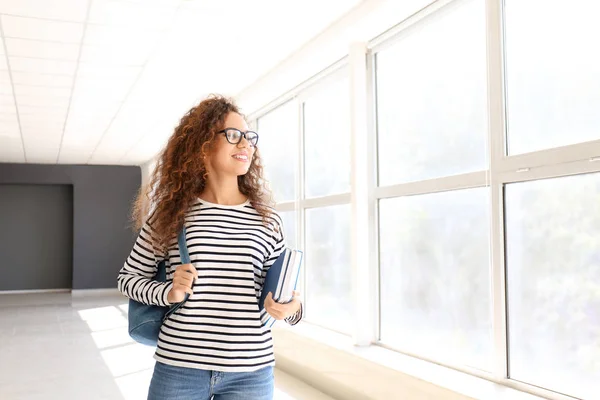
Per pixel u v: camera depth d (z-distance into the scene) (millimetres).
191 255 1602
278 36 5363
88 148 11414
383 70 4984
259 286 1682
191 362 1544
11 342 7453
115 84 6746
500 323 3520
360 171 5039
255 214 1729
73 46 5430
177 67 6191
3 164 13531
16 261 14070
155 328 1640
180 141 1730
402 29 4648
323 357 5031
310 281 6387
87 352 6758
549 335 3207
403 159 4688
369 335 4957
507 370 3516
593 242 2928
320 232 6184
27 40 5230
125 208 14164
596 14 2920
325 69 5965
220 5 4586
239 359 1561
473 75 3898
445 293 4133
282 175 7238
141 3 4488
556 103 3174
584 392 2982
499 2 3562
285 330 5832
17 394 4875
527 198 3363
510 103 3510
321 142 6203
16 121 8672
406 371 3924
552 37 3197
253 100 7285
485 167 3777
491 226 3596
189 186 1677
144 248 1695
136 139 10359
